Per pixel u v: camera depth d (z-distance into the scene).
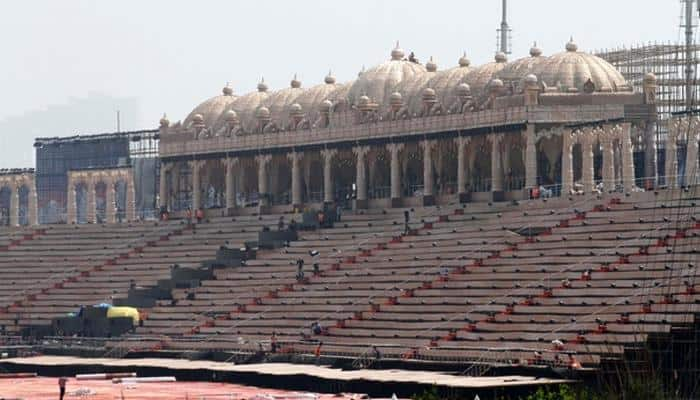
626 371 157.12
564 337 189.75
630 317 186.62
